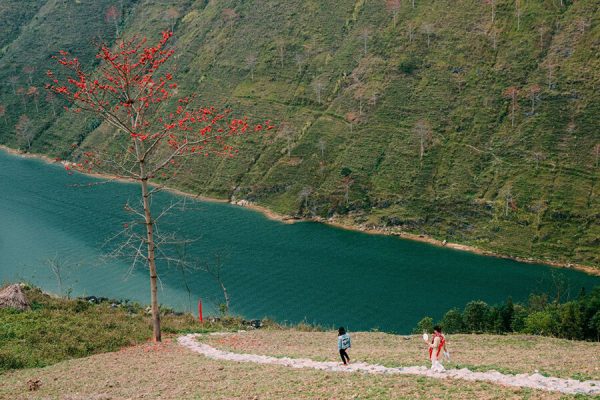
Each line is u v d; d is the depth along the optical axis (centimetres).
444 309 9800
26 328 4712
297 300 10138
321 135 16825
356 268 11762
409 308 9869
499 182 13912
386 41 18012
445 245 13100
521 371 3108
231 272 11425
